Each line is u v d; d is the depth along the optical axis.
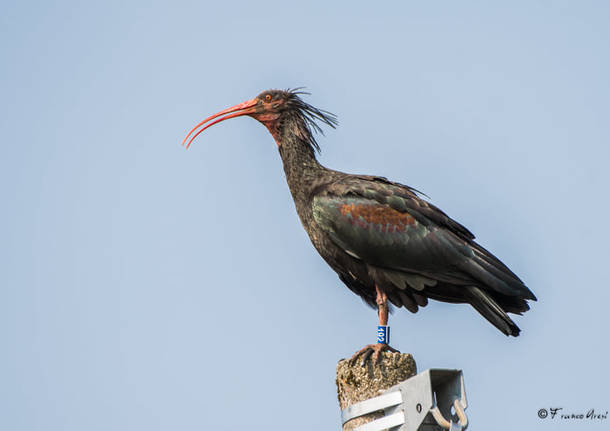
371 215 13.05
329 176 13.96
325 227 13.27
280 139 14.72
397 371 10.08
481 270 12.69
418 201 13.34
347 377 10.19
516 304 13.12
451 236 12.96
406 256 12.88
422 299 13.38
